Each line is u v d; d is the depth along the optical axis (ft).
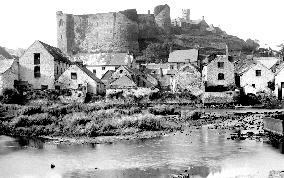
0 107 234.58
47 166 124.06
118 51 504.84
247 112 267.59
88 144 161.99
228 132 188.14
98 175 113.19
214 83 336.08
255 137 171.22
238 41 603.67
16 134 187.73
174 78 341.82
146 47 531.50
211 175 111.34
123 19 508.94
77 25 521.24
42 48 310.45
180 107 299.79
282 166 119.55
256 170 115.44
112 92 305.12
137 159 132.46
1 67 290.15
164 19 581.53
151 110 256.32
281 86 320.29
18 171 118.52
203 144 157.38
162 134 185.37
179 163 125.80
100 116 215.92
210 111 279.69
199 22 652.48
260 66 334.24
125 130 190.19
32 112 224.74
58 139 174.60
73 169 120.16
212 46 571.28
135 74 356.59
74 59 419.54
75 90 294.87
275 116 188.85
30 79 311.27
